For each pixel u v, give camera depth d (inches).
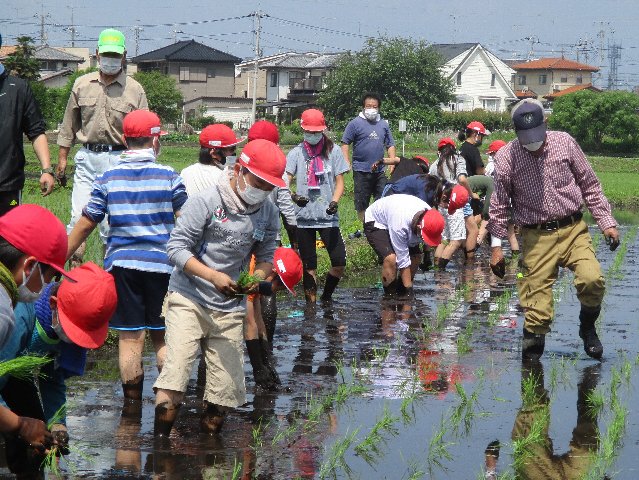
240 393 243.0
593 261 326.3
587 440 245.0
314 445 237.5
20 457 210.1
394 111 2778.1
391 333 381.4
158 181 266.8
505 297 455.8
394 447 236.7
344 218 731.4
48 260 173.2
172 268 268.2
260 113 3580.2
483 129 634.2
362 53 2844.5
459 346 351.6
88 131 351.6
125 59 351.9
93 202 267.1
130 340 267.4
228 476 212.1
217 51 3720.5
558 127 2773.1
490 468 221.9
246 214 233.5
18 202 326.6
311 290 434.9
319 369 319.9
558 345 364.2
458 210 573.3
